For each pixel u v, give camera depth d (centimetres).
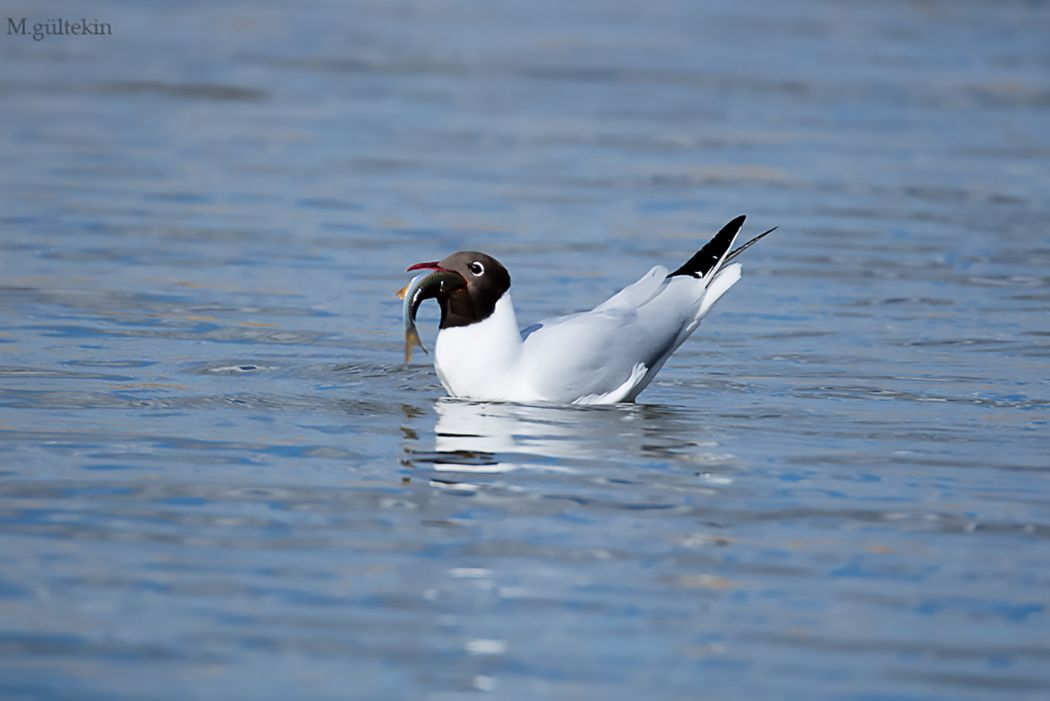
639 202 2183
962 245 1939
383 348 1419
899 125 2817
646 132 2705
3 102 2805
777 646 764
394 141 2581
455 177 2320
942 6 4572
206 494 973
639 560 872
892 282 1747
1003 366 1386
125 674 719
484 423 1156
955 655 757
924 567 870
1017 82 3303
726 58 3512
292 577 836
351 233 1950
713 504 973
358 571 846
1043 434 1157
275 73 3189
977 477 1042
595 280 1745
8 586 817
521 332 1267
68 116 2703
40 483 989
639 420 1179
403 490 988
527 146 2570
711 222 2064
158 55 3366
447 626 778
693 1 4562
